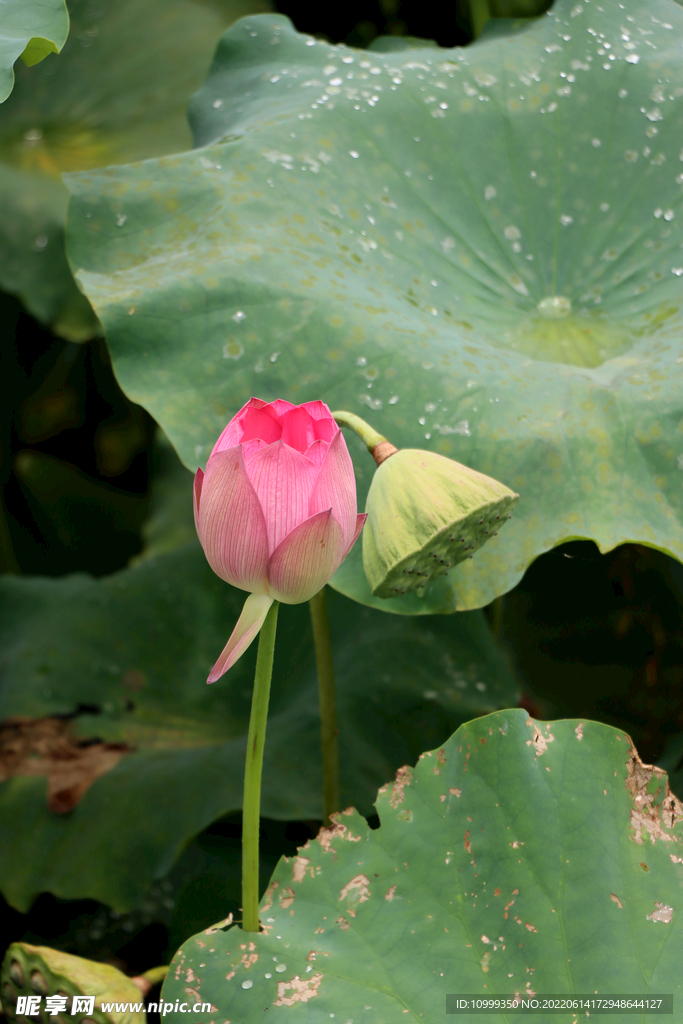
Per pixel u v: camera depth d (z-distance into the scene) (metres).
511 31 1.91
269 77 1.88
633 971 1.54
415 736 1.82
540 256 1.80
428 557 1.56
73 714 1.89
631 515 1.64
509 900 1.57
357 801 1.79
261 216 1.74
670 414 1.66
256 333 1.69
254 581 1.51
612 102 1.82
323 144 1.79
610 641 1.95
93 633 1.94
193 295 1.70
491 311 1.77
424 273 1.77
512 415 1.68
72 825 1.82
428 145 1.81
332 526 1.49
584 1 1.88
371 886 1.58
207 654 1.93
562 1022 1.53
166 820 1.80
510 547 1.64
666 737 1.88
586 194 1.80
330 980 1.55
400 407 1.68
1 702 1.90
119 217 1.75
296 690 1.89
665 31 1.86
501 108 1.82
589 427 1.67
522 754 1.60
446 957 1.55
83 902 1.88
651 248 1.78
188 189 1.76
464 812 1.59
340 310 1.70
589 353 1.74
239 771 1.82
